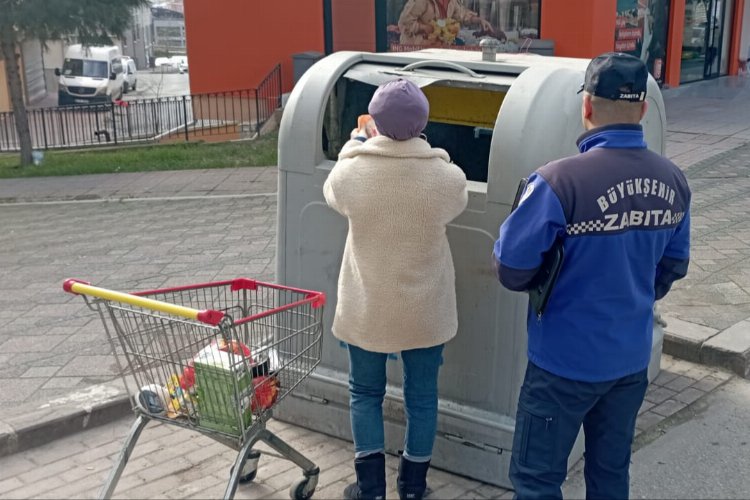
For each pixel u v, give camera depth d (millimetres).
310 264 3748
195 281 6477
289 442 3875
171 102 20828
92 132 19484
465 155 4035
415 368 3213
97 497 3398
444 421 3533
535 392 2785
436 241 3041
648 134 3898
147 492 3502
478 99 3920
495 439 3418
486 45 3725
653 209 2641
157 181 11188
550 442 2771
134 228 8453
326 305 3756
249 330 3398
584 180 2580
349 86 3979
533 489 2791
